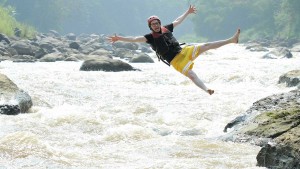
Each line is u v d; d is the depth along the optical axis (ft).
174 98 85.61
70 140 52.13
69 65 149.07
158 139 51.26
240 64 146.30
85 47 246.06
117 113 72.08
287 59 168.86
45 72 123.03
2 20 239.30
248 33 524.93
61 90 92.12
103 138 52.24
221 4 583.17
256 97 84.43
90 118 62.34
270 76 106.93
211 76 112.37
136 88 98.63
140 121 64.13
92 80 109.19
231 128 56.80
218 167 39.47
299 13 452.35
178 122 65.05
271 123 51.24
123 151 46.55
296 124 49.73
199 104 79.00
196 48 46.24
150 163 40.88
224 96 86.43
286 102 58.39
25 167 38.70
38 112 65.92
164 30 47.75
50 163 40.11
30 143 45.14
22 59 164.14
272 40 403.95
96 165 40.40
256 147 47.93
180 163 40.45
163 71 128.16
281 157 38.70
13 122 60.13
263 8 541.34
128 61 181.06
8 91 71.10
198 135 56.70
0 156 41.29
